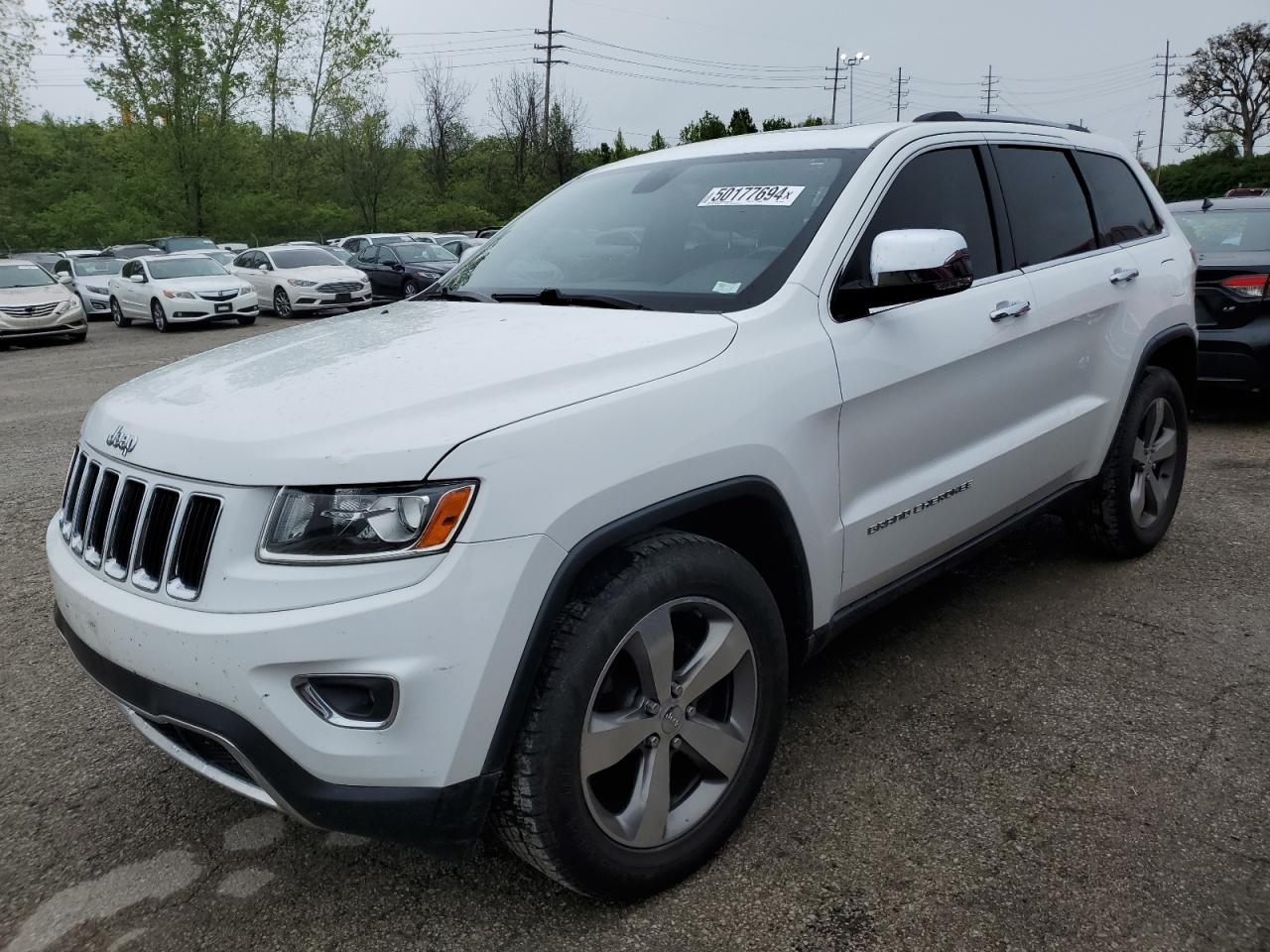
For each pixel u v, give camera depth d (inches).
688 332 96.9
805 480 100.7
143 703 81.1
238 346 113.3
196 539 79.0
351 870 97.7
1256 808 101.2
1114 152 170.2
